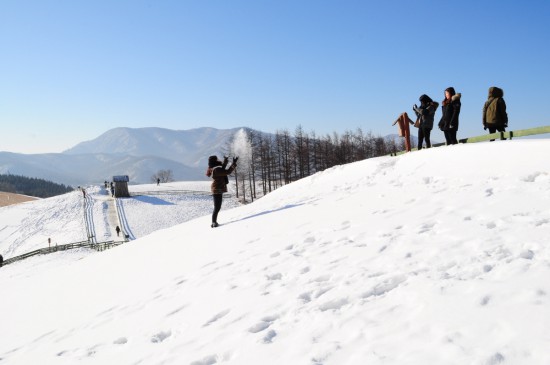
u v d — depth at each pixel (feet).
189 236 34.12
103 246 121.29
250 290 17.10
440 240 17.06
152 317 17.30
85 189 259.80
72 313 21.72
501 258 13.83
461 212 20.36
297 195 46.39
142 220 174.70
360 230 21.76
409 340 10.07
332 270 16.83
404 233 19.25
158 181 288.30
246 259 22.08
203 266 23.08
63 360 15.15
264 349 11.73
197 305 17.13
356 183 41.16
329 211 29.01
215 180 34.99
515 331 9.27
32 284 35.12
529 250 13.92
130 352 14.33
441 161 34.83
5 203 279.28
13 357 17.13
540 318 9.53
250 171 223.10
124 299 21.30
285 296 15.42
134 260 30.60
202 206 209.46
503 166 27.25
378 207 26.23
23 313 24.81
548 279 11.38
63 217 185.16
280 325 13.08
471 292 11.70
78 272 33.22
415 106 43.24
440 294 12.05
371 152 256.52
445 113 38.14
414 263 15.30
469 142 37.63
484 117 33.45
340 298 13.66
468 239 16.34
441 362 8.82
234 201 224.53
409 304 12.03
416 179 32.86
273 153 223.30
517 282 11.66
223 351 12.33
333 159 220.84
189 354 12.81
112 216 180.24
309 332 12.00
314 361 10.23
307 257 19.53
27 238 160.25
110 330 17.25
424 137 42.93
